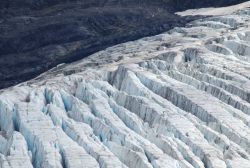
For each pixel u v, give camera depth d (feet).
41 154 514.68
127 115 570.05
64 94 601.21
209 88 615.16
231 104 594.65
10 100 594.65
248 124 564.30
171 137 537.65
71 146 517.14
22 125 547.49
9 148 520.01
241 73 635.25
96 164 495.41
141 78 636.48
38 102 590.14
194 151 526.16
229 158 512.22
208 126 561.43
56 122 559.38
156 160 500.33
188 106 588.91
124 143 530.27
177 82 631.56
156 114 567.18
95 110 581.53
